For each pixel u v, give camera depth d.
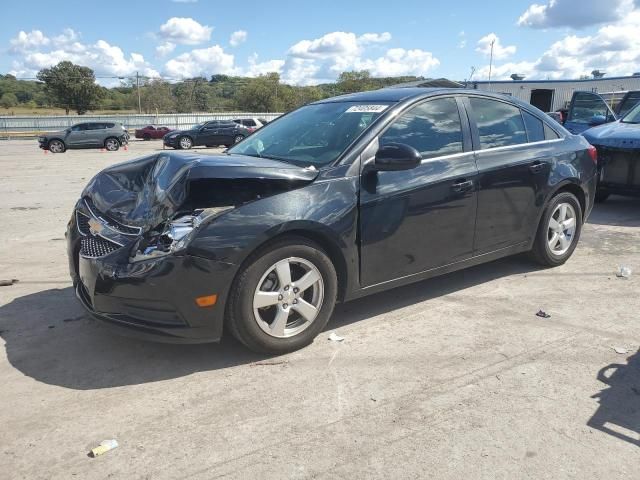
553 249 5.20
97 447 2.62
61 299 4.57
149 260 3.15
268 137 4.46
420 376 3.27
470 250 4.40
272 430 2.76
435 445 2.62
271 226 3.25
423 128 4.12
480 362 3.43
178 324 3.20
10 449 2.63
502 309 4.28
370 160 3.74
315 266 3.53
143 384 3.21
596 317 4.12
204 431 2.76
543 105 26.88
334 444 2.64
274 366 3.41
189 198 3.22
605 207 8.44
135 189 3.79
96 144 27.72
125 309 3.26
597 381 3.19
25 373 3.35
